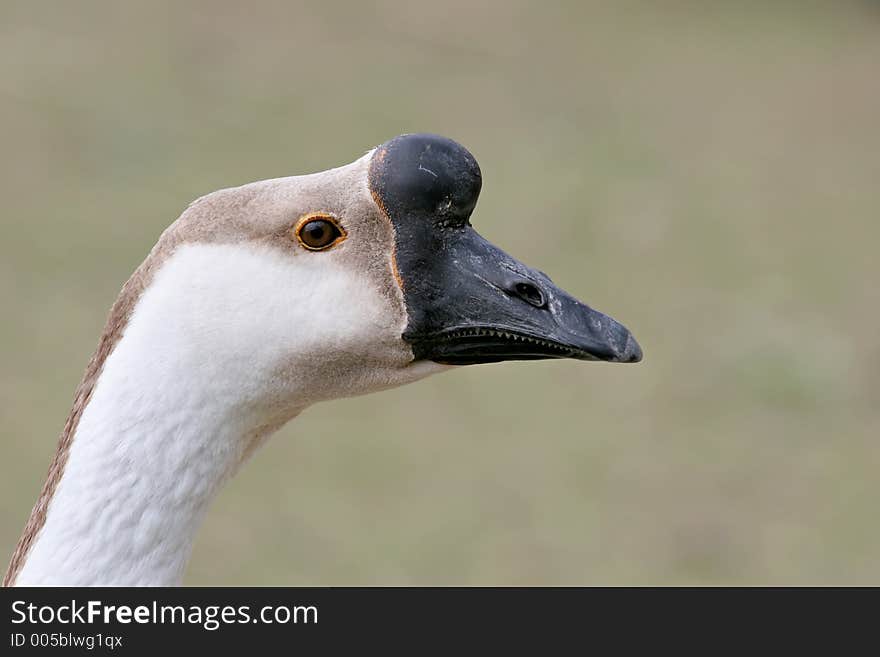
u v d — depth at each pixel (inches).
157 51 1013.8
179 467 221.1
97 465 217.3
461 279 233.0
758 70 1121.4
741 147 963.3
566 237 787.4
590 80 1066.7
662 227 816.9
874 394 642.8
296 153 862.5
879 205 879.7
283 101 953.5
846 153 967.0
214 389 223.9
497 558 503.2
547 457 579.8
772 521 541.0
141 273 226.5
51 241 723.4
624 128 979.9
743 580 497.7
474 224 788.6
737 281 755.4
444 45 1105.4
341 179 232.4
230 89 965.8
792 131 999.6
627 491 555.2
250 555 495.2
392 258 231.1
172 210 769.6
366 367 236.2
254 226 225.6
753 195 881.5
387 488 548.1
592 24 1202.0
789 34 1211.9
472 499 542.6
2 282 678.5
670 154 940.0
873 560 514.0
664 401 633.6
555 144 934.4
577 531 525.7
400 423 606.9
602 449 589.3
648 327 694.5
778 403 632.4
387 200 230.4
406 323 231.8
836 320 714.8
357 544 507.5
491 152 906.7
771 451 593.9
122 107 903.1
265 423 237.8
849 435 605.9
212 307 222.4
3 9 1058.1
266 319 224.7
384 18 1151.6
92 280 687.7
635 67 1107.9
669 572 499.8
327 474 556.4
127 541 217.9
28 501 514.9
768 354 671.1
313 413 612.7
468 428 602.5
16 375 597.3
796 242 812.6
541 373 666.2
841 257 798.5
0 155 816.3
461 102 991.0
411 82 1018.7
